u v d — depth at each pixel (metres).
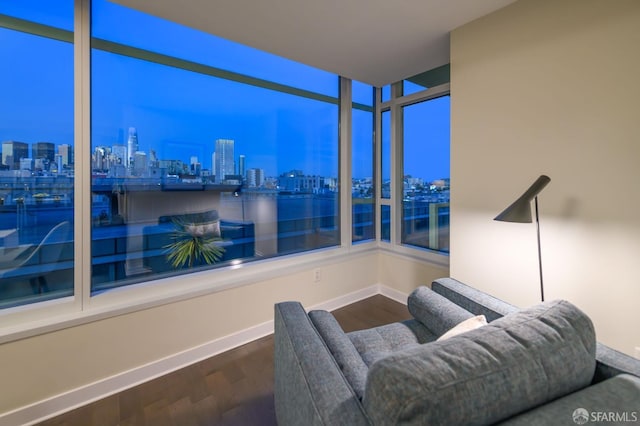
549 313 0.98
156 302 2.02
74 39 1.74
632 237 1.46
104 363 1.85
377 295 3.47
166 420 1.67
